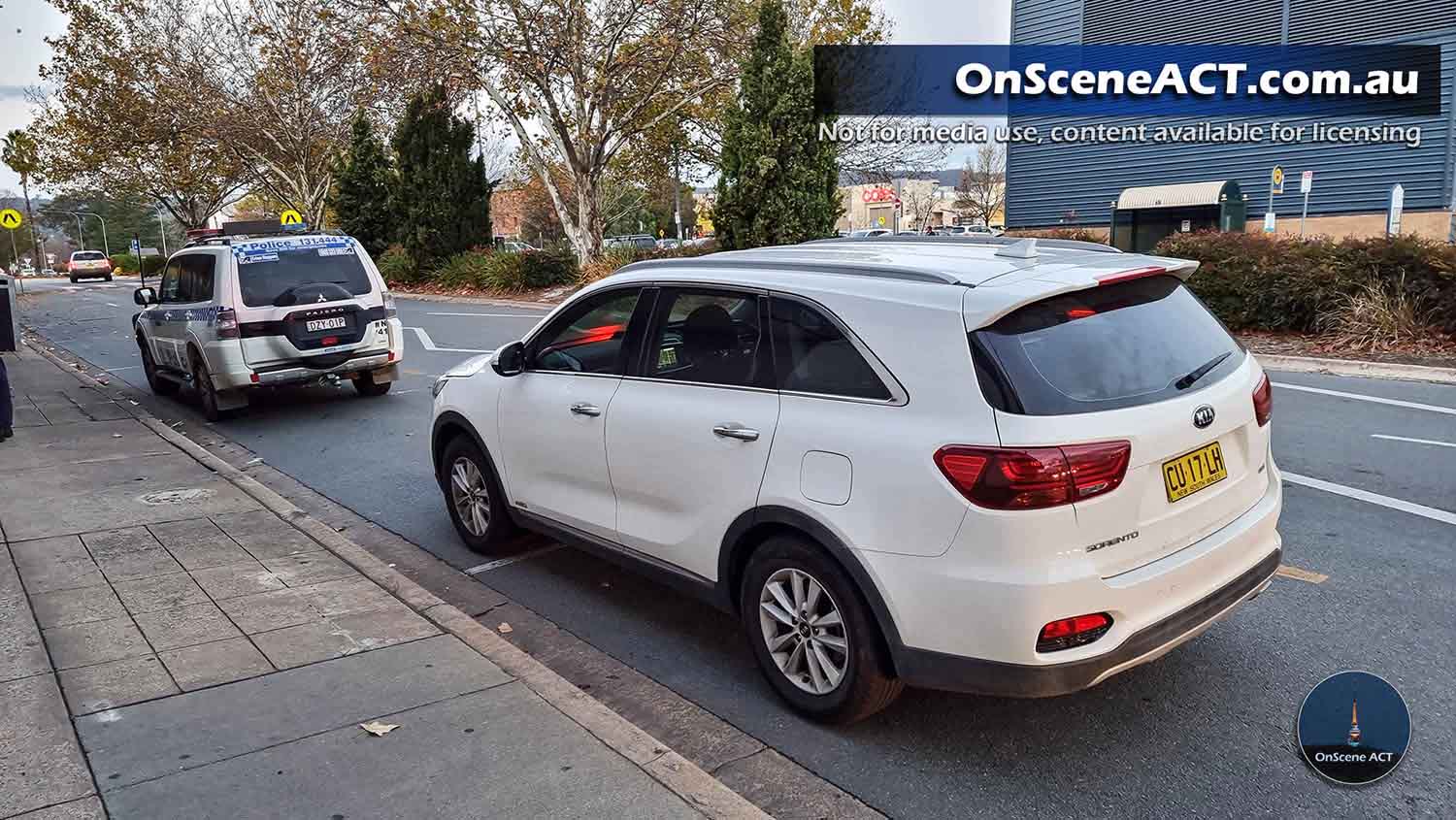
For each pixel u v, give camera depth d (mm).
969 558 3148
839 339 3596
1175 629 3348
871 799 3354
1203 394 3484
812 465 3562
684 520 4191
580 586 5398
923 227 63594
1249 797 3285
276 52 31094
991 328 3270
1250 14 20781
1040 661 3121
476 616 5020
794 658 3826
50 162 38469
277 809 3088
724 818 3035
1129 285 3652
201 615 4664
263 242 10391
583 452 4680
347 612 4707
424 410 10625
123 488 7078
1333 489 6469
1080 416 3148
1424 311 11562
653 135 27203
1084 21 22672
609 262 23812
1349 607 4684
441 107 27375
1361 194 20359
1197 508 3436
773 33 19172
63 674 4008
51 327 22188
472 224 29703
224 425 10406
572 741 3484
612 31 22625
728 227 20094
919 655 3328
